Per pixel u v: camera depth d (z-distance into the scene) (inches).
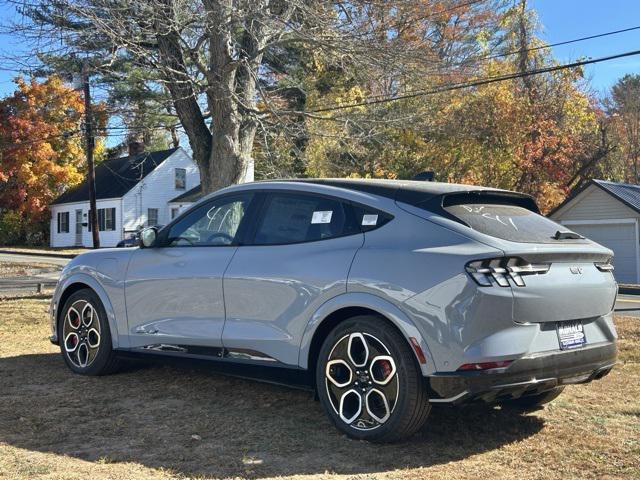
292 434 183.2
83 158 1777.8
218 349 207.3
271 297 195.2
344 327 178.7
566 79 1374.3
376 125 669.9
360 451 169.3
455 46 890.7
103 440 177.3
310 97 891.4
